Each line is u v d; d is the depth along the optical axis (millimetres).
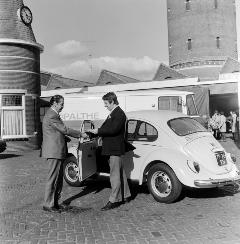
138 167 7844
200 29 48812
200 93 22391
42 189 9305
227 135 27156
